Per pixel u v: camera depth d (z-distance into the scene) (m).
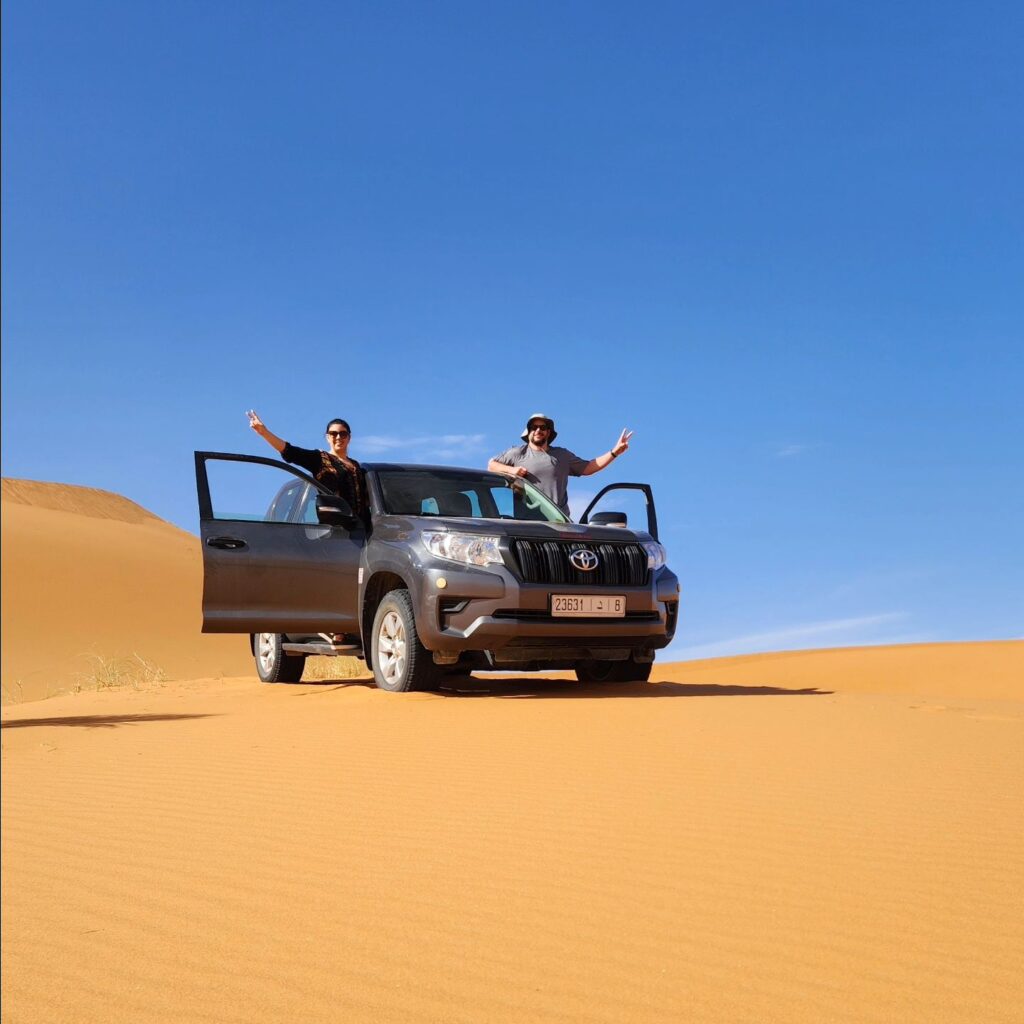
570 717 6.74
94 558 54.16
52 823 4.77
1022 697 12.48
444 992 2.81
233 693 10.35
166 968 3.07
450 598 8.20
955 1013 2.57
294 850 4.14
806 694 8.70
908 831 3.97
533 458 10.83
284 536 9.23
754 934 3.07
